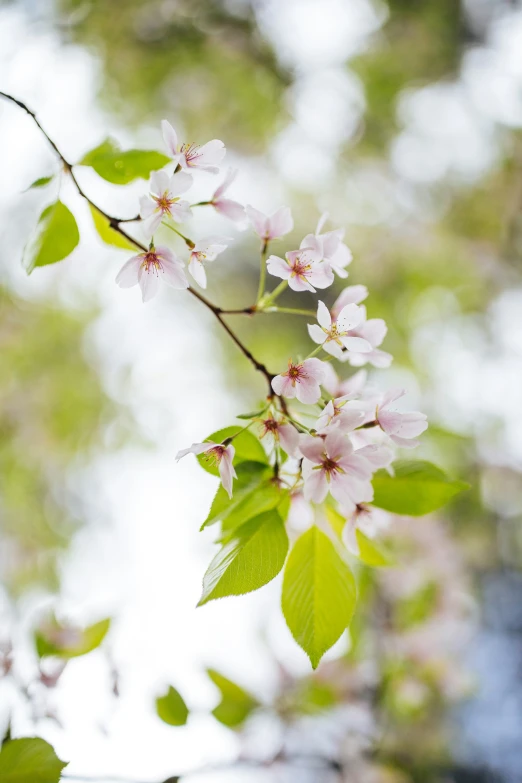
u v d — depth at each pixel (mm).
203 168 1020
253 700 1243
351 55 2619
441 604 1568
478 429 2402
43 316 2486
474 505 2289
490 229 2621
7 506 2322
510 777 1952
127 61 2500
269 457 1013
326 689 1338
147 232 1004
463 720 1963
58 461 2479
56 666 1125
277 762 1258
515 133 2525
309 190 2771
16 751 1016
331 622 991
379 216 2713
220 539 1010
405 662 1468
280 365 2639
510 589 2322
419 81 2629
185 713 1142
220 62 2559
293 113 2654
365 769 1393
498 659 2203
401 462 1027
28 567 2232
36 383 2447
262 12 2586
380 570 1479
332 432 984
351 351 1019
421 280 2672
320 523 1033
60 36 2213
